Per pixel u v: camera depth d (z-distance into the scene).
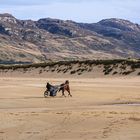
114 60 89.50
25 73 97.25
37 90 47.84
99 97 39.22
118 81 67.69
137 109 28.97
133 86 54.84
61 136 18.53
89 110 28.55
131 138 17.50
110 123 21.97
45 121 23.16
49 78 85.31
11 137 18.47
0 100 36.66
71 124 22.02
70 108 30.28
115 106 31.28
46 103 34.28
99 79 76.19
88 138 17.81
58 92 44.59
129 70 82.38
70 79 78.62
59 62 97.62
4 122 22.77
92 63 91.06
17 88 50.69
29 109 29.91
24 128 20.89
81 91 46.44
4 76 97.81
